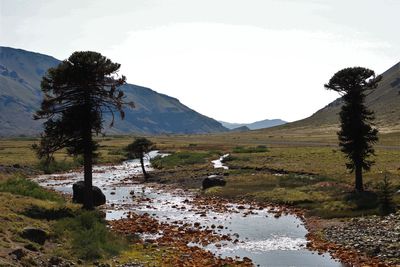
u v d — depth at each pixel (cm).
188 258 2341
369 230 2925
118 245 2478
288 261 2367
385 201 3453
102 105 3691
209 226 3319
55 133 3566
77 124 3556
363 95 4412
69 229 2573
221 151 11262
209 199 4722
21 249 1877
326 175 5734
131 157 11256
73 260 2067
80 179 6900
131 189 5778
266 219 3603
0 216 2439
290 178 5762
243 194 4897
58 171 8138
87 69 3475
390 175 5003
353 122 4338
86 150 3622
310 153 8794
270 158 8362
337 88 4431
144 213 3850
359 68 4328
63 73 3453
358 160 4378
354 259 2352
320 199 4238
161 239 2808
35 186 3991
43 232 2273
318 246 2666
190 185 6019
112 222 3331
